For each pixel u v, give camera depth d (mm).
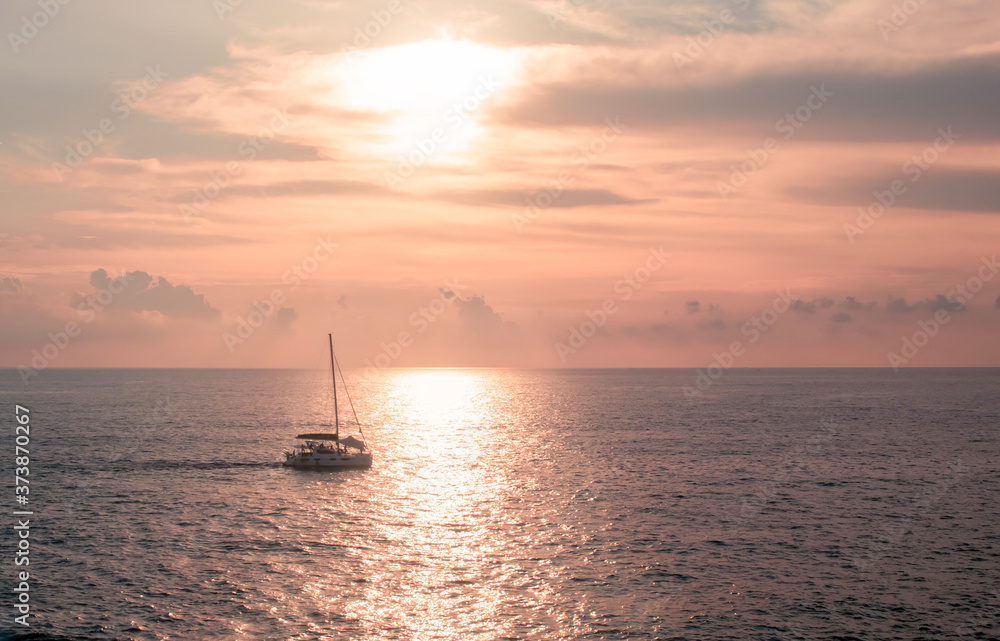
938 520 62031
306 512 65125
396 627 39938
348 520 62219
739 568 49188
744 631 39438
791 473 85375
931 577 47562
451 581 46719
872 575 47938
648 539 56000
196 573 47781
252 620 40562
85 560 50125
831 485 77750
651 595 44375
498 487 77438
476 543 55094
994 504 68500
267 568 48906
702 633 39219
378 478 83250
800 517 63000
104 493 72750
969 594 44688
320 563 50094
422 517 63406
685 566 49594
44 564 49156
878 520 61938
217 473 85312
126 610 41594
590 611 42062
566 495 72875
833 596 44281
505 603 43219
